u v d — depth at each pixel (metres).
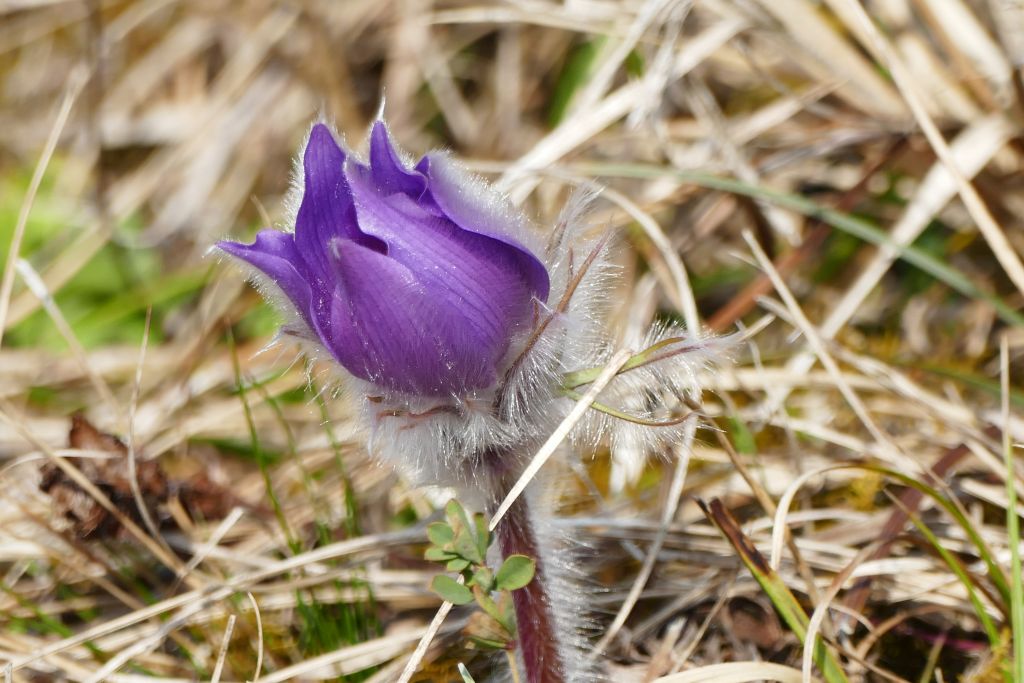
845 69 0.54
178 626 0.47
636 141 0.58
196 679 0.47
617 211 0.55
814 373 0.51
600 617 0.48
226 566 0.50
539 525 0.45
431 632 0.44
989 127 0.53
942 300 0.54
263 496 0.52
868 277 0.52
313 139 0.42
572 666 0.45
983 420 0.50
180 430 0.53
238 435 0.53
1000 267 0.54
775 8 0.54
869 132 0.54
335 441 0.50
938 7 0.54
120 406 0.55
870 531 0.48
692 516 0.49
